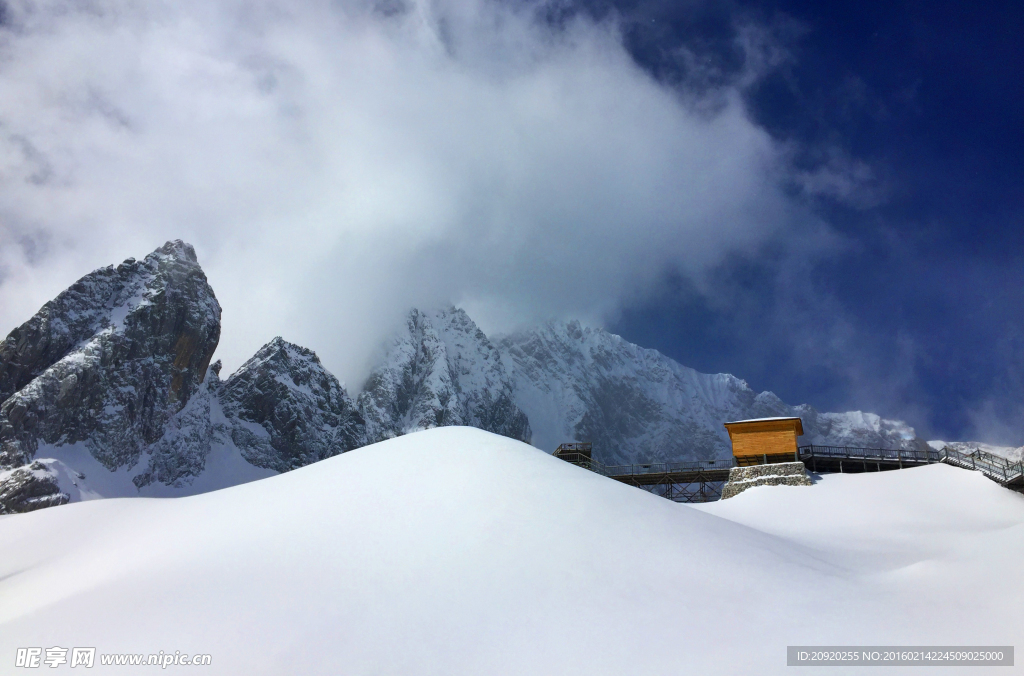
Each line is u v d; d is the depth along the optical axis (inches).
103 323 6663.4
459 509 930.1
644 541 866.1
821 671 578.2
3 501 4714.6
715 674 586.2
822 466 2524.6
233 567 830.5
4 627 738.8
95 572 958.4
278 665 622.2
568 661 622.8
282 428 7367.1
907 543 1310.3
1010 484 1943.9
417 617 696.4
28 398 5580.7
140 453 6156.5
